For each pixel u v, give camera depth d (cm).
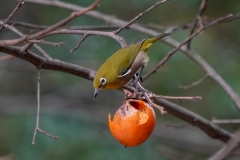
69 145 1269
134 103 546
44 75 1423
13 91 1500
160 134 1448
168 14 1341
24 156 1236
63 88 1504
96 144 1295
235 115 1286
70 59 1327
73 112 1493
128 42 1309
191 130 1481
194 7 1327
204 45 1330
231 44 1339
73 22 1323
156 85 1290
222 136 819
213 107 1301
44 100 1500
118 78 768
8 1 1427
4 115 1392
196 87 1314
